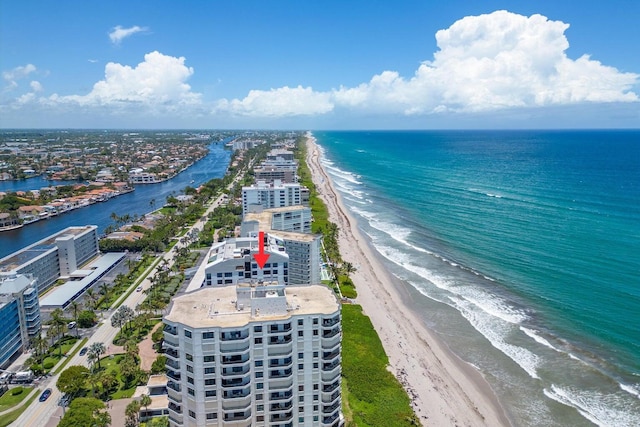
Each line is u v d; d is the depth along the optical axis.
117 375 128.38
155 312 169.50
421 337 149.88
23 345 143.50
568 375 125.38
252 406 90.94
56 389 122.62
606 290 171.00
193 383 87.06
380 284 193.62
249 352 88.56
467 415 112.62
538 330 148.75
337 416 99.81
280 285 101.19
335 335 93.38
